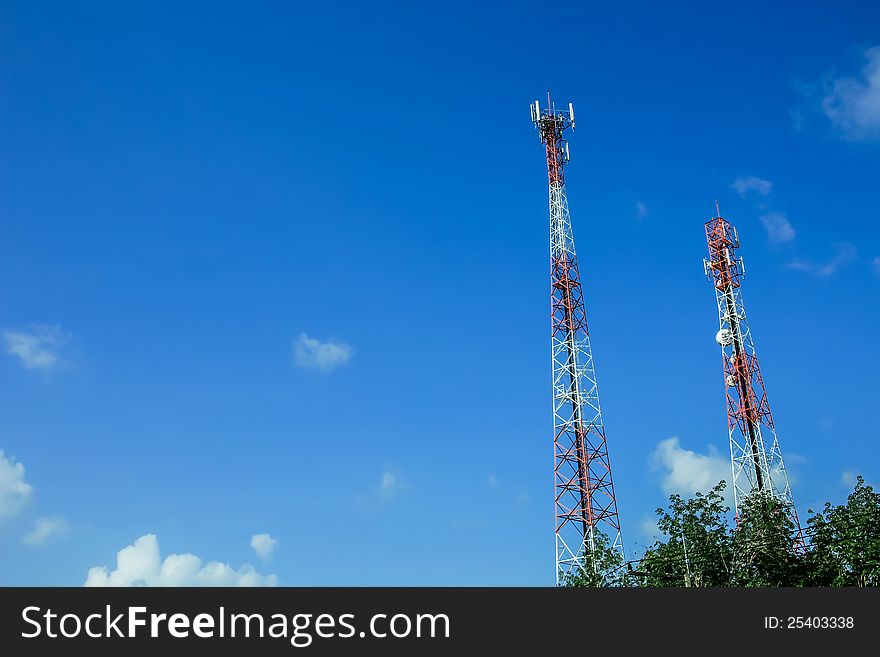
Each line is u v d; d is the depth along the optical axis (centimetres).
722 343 10219
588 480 9600
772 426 9600
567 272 10538
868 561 6141
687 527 7112
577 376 10062
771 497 7719
